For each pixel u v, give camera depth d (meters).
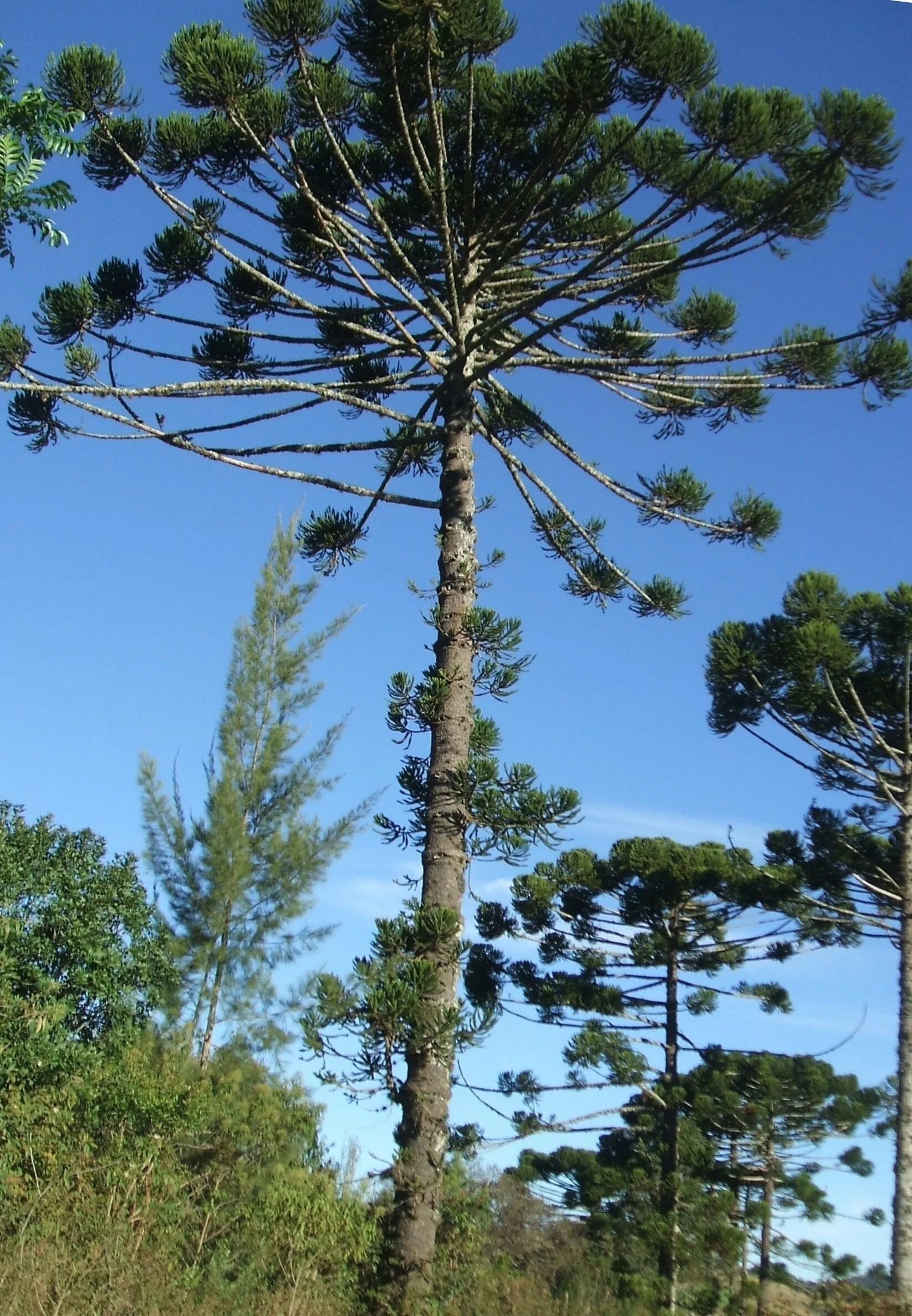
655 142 9.56
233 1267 8.09
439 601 8.44
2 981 13.20
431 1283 7.04
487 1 7.79
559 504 9.91
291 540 18.95
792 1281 17.80
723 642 14.05
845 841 15.82
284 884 16.88
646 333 10.43
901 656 14.38
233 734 17.84
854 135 7.81
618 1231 16.73
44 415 9.00
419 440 8.94
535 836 7.81
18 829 15.54
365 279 9.17
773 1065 17.98
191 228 8.89
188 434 8.59
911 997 13.12
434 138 8.86
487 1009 7.04
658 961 18.14
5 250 5.71
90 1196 8.38
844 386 9.72
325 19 8.14
